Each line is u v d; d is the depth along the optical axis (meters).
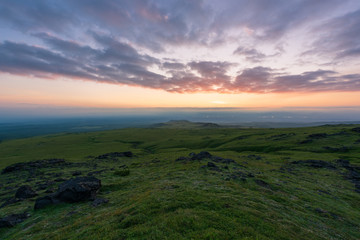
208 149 126.25
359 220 23.05
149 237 12.48
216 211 17.30
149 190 27.66
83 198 26.48
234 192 25.50
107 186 34.50
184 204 18.81
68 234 15.98
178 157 71.44
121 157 89.56
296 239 14.31
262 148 108.94
